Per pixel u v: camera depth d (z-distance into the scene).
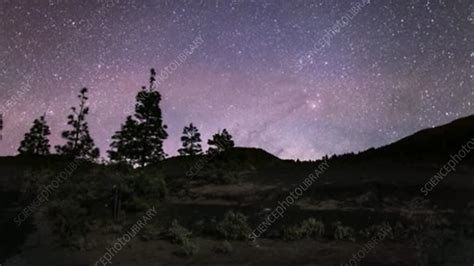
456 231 24.56
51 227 29.81
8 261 23.61
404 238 25.55
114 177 34.38
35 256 24.48
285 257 23.41
